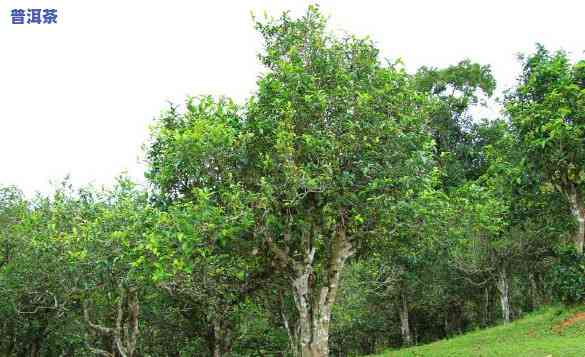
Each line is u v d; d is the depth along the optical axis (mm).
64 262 13977
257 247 11578
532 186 19656
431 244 14680
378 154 11453
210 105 12078
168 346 17875
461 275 28703
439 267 26297
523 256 26234
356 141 11328
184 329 16328
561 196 20062
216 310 13312
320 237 12172
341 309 23125
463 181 29531
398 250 14430
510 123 20875
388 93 12117
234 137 11109
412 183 11250
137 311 14258
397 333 34656
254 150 11750
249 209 10219
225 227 9867
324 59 12086
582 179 18906
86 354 19141
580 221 18922
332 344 32656
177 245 9695
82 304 15086
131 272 11031
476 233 23984
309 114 11438
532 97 19875
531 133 18062
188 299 13484
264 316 18219
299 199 10719
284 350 19453
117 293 14383
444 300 30875
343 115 11398
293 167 10422
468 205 14992
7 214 18609
